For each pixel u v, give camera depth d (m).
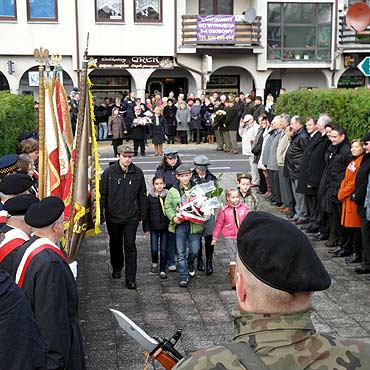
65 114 6.80
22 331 2.64
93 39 25.36
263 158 12.51
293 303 1.69
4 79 25.92
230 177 15.55
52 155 6.22
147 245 9.77
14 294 2.67
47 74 6.62
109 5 25.36
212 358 1.64
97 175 6.50
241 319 1.72
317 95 11.68
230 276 7.69
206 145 23.36
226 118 20.62
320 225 10.08
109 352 5.76
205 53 26.06
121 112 20.28
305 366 1.63
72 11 24.97
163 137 20.50
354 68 27.50
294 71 27.84
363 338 6.05
